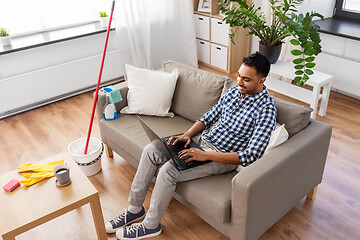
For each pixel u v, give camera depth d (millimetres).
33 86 3406
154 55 4238
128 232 1959
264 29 3027
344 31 3227
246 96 1860
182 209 2193
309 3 3400
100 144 2484
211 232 2016
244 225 1619
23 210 1665
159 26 4105
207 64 4453
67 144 2922
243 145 1905
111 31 3807
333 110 3270
